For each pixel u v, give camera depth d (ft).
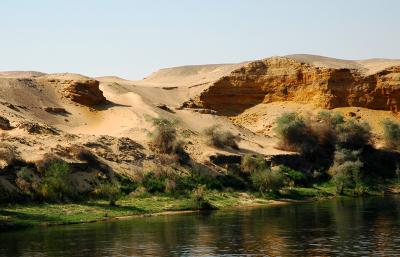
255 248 130.31
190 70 561.43
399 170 312.29
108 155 239.09
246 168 262.26
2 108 267.18
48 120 291.79
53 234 152.46
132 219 185.06
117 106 328.08
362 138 325.83
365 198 260.01
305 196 257.34
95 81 328.08
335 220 175.52
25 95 302.25
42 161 207.92
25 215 177.17
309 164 299.79
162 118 303.68
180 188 233.35
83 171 218.18
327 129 320.09
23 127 242.58
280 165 284.00
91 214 187.93
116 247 132.87
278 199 245.65
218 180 250.16
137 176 232.12
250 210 210.38
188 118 338.13
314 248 129.29
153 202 213.87
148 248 131.54
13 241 141.79
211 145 286.66
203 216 192.13
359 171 294.25
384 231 151.02
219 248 130.93
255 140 326.44
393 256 119.44
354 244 132.98
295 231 153.99
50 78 331.36
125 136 274.36
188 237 145.89
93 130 293.02
